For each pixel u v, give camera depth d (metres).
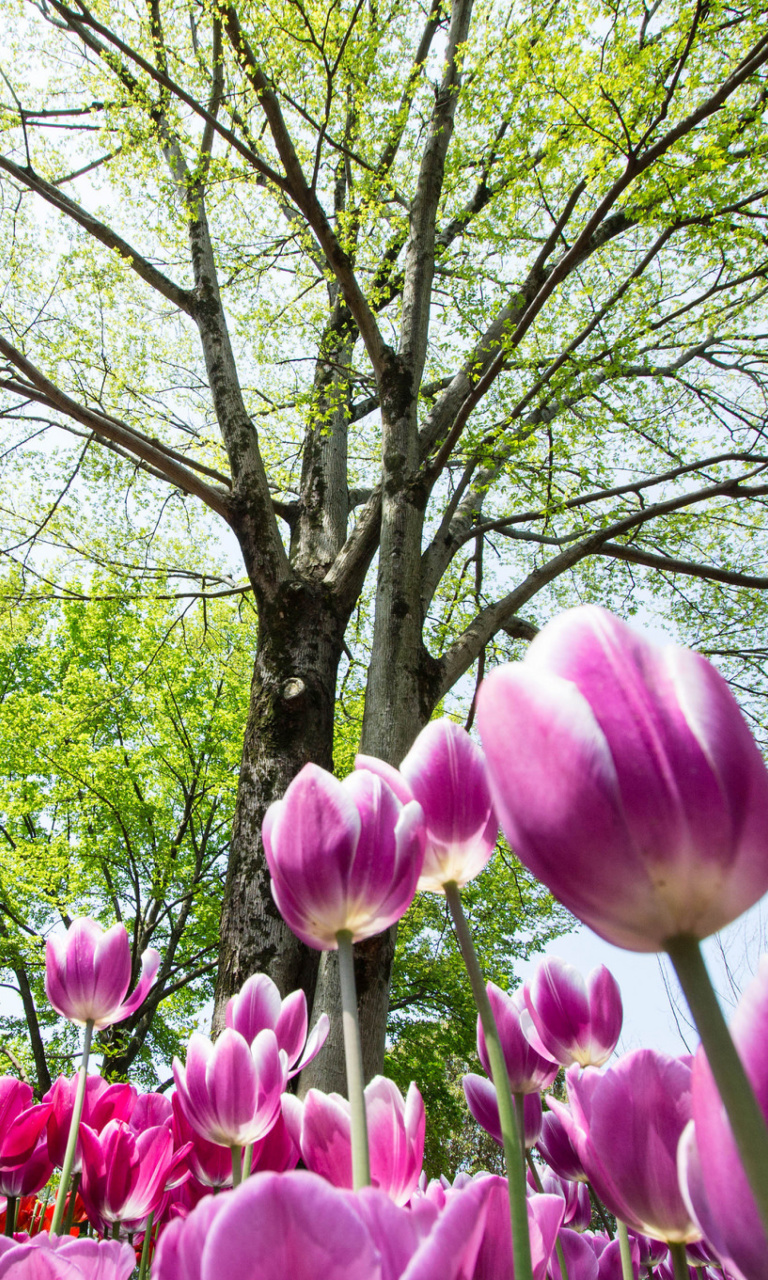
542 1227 0.46
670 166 3.97
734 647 7.34
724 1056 0.23
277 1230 0.22
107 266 7.02
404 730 4.04
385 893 0.48
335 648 5.11
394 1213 0.30
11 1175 1.09
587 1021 0.76
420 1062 10.47
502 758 0.28
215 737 10.87
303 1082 3.07
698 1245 0.64
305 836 0.48
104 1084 1.24
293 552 6.11
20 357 4.99
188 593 6.85
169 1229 0.28
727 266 5.16
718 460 5.36
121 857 10.57
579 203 5.95
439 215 6.66
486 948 9.72
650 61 3.75
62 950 1.08
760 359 6.96
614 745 0.26
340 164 6.73
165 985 10.45
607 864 0.25
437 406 5.86
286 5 4.58
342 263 4.71
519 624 6.98
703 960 0.25
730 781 0.25
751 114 4.11
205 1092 0.74
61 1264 0.46
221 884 11.03
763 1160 0.21
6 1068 10.85
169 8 6.03
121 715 10.87
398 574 4.43
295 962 3.85
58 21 7.12
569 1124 0.72
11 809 9.59
